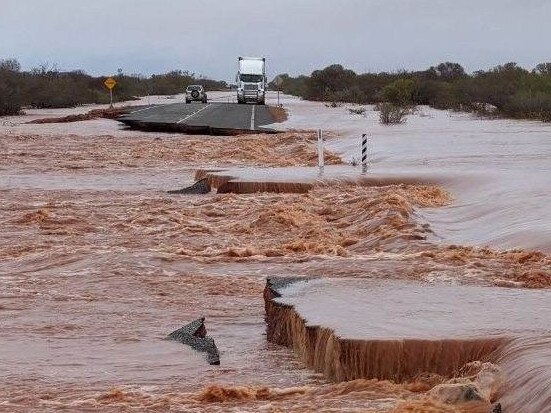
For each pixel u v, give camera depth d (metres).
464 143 130.75
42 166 116.81
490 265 50.41
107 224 72.94
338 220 71.44
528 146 123.56
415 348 31.95
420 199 75.94
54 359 36.06
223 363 35.62
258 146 134.75
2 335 40.03
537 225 60.44
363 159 92.00
